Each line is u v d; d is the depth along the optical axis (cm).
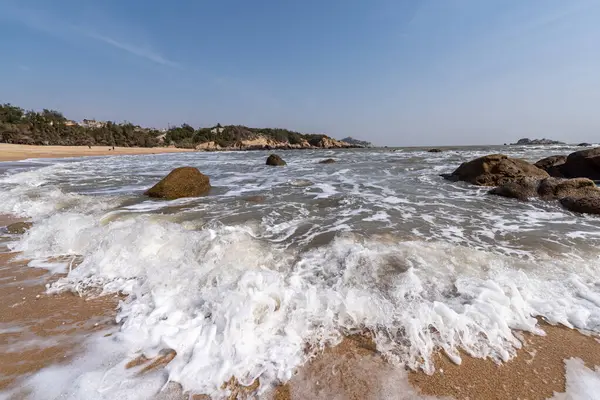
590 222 550
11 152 3247
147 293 302
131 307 279
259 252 392
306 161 2288
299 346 226
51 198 753
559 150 3284
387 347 226
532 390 191
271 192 875
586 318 257
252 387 192
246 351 217
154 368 207
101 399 181
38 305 289
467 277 318
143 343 230
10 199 740
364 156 2633
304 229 508
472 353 221
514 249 413
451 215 603
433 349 225
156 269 343
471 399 185
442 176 1182
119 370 205
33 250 424
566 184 729
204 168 1719
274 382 196
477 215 603
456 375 202
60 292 314
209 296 280
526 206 681
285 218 578
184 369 202
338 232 484
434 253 375
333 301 269
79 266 366
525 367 209
